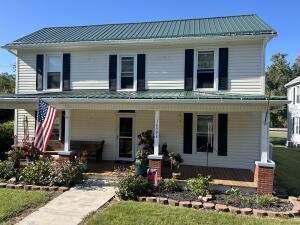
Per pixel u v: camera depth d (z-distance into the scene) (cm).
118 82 1578
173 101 1198
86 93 1471
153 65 1538
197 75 1482
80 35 1741
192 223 808
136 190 1026
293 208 939
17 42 1672
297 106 3167
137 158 1314
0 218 816
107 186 1175
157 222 809
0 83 4700
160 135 1528
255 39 1397
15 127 1709
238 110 1185
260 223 817
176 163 1280
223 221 827
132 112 1580
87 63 1623
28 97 1406
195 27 1673
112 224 793
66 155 1314
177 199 1002
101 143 1584
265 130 1156
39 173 1159
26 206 919
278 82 6272
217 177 1260
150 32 1655
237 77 1434
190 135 1498
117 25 1961
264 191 1111
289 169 1739
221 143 1467
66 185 1150
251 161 1440
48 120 1268
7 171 1207
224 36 1393
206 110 1206
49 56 1673
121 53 1578
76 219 834
